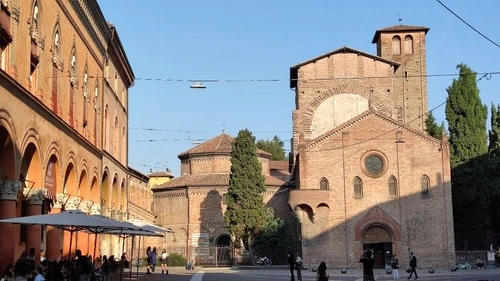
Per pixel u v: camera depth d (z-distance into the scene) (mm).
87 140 40438
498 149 77750
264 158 84875
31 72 29547
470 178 69125
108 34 47250
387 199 63406
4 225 25641
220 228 78375
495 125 81438
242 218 69250
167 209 82062
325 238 62719
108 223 25766
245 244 71188
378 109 76000
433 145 64062
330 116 76125
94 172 43719
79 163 38688
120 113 57344
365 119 64688
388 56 82812
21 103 26344
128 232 35625
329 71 76812
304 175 63938
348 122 64625
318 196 62719
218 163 83750
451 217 62750
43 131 30141
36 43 29594
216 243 78188
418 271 57656
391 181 63875
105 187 49344
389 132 64375
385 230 63156
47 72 31359
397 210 63188
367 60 76938
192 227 79000
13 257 25875
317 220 62938
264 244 69062
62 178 34219
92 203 41688
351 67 76750
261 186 70500
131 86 64000
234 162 70688
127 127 62188
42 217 24391
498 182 69250
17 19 26062
